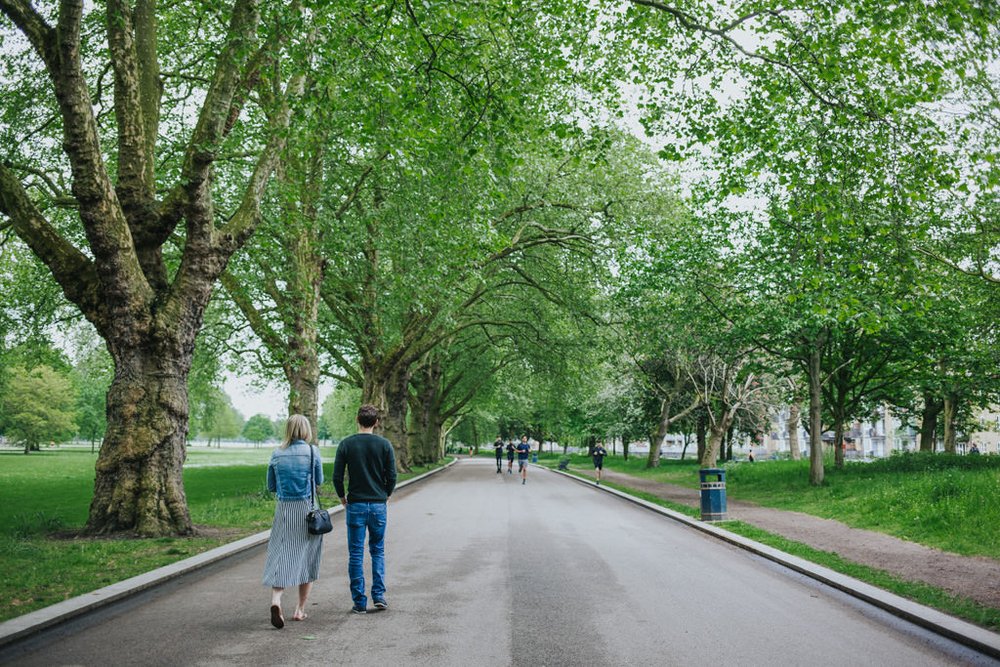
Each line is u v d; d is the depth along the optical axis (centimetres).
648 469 4072
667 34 1445
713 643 555
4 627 550
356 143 1758
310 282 1908
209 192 1166
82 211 1040
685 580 822
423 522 1380
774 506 1830
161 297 1138
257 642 544
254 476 3114
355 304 2470
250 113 1705
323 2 1081
